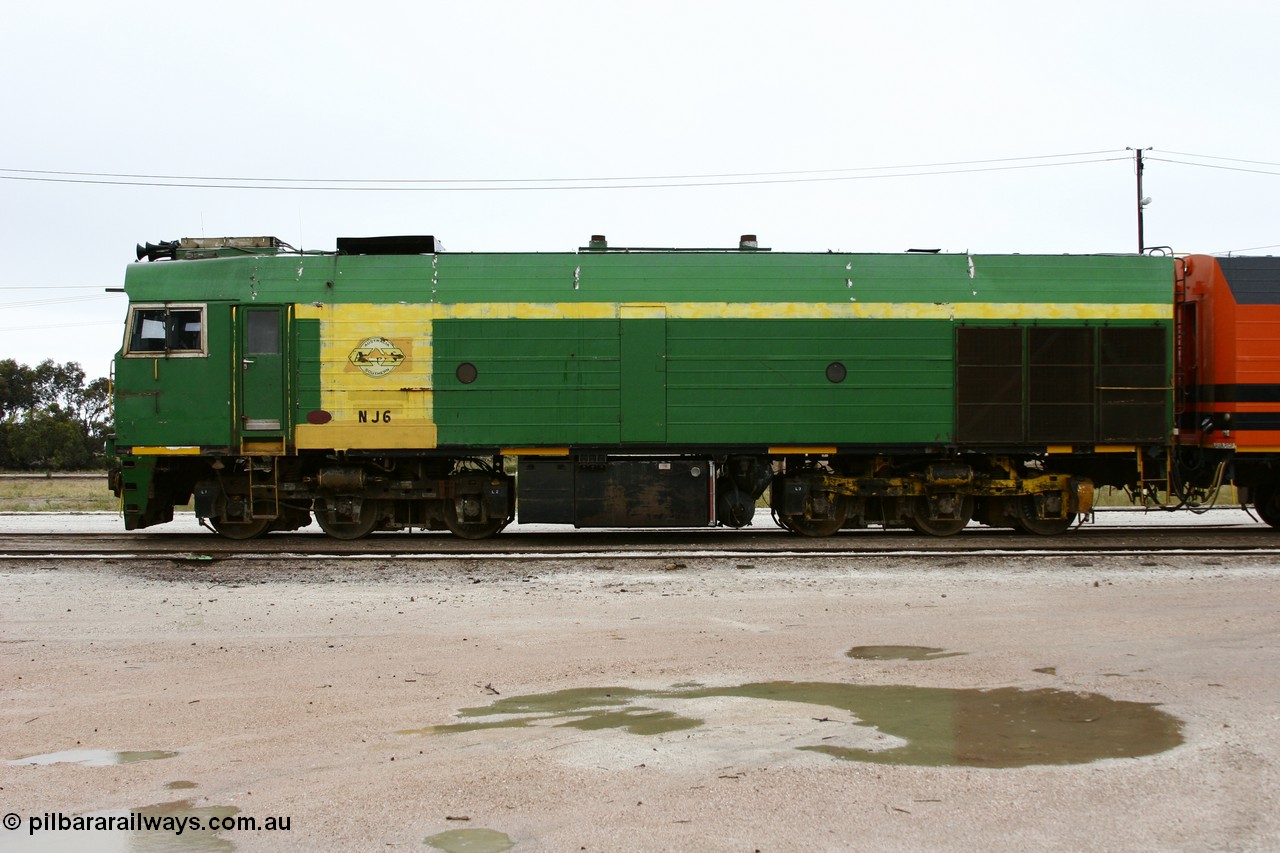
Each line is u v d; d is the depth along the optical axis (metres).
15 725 6.73
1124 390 15.51
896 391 15.38
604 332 15.23
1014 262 15.66
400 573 12.69
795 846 4.77
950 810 5.16
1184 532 16.33
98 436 64.56
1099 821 5.03
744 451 15.40
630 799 5.35
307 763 5.96
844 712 6.84
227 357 15.16
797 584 11.78
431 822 5.10
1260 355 15.42
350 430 15.14
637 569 12.87
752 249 16.12
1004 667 8.00
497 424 15.18
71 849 4.82
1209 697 7.14
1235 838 4.84
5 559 13.59
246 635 9.41
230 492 15.59
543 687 7.55
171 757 6.09
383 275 15.27
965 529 17.22
